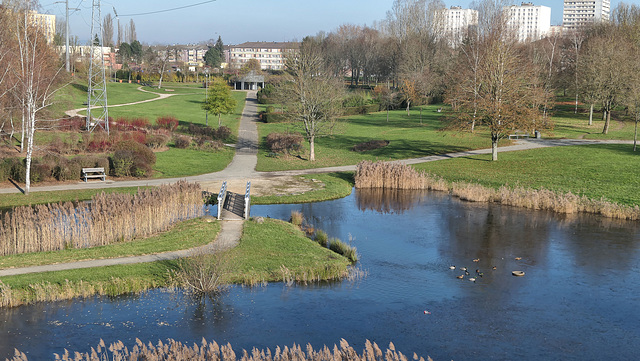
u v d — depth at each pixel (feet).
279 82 255.29
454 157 163.63
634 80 185.37
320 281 65.41
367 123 249.34
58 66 204.23
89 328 51.42
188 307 56.85
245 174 138.41
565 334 51.85
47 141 157.07
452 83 262.47
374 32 534.37
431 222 96.32
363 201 114.11
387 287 63.72
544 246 81.25
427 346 49.01
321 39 557.33
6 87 130.93
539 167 142.61
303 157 166.61
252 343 48.98
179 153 162.50
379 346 48.83
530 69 189.78
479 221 97.19
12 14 144.87
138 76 504.02
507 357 47.21
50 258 67.72
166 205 86.84
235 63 648.79
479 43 244.83
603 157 151.33
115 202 80.28
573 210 104.12
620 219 98.94
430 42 392.27
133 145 138.51
